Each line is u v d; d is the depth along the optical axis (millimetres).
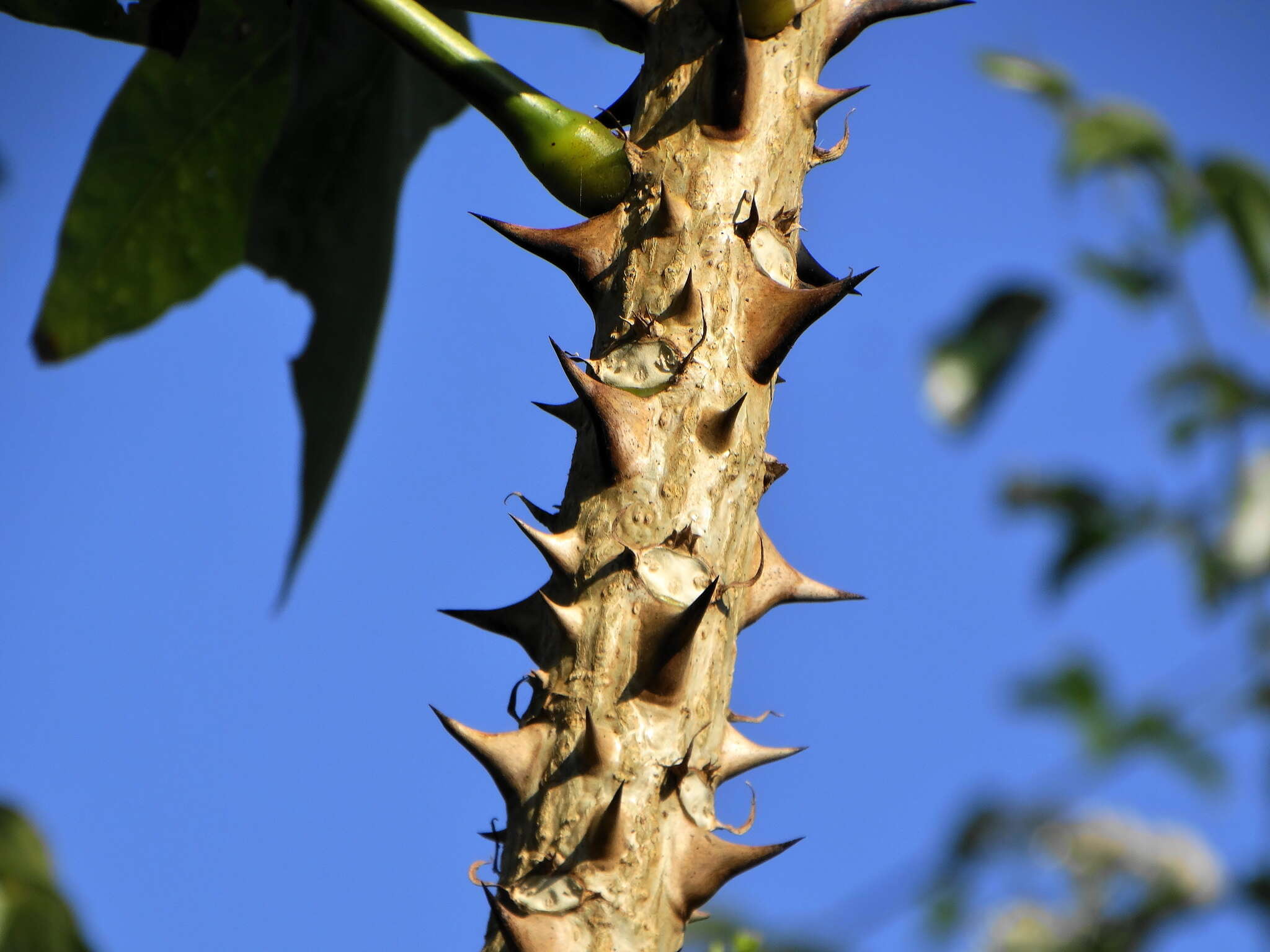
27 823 1156
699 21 1247
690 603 1201
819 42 1257
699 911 1216
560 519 1219
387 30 1239
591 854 1185
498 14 1288
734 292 1225
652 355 1218
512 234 1237
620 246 1235
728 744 1210
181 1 1374
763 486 1229
